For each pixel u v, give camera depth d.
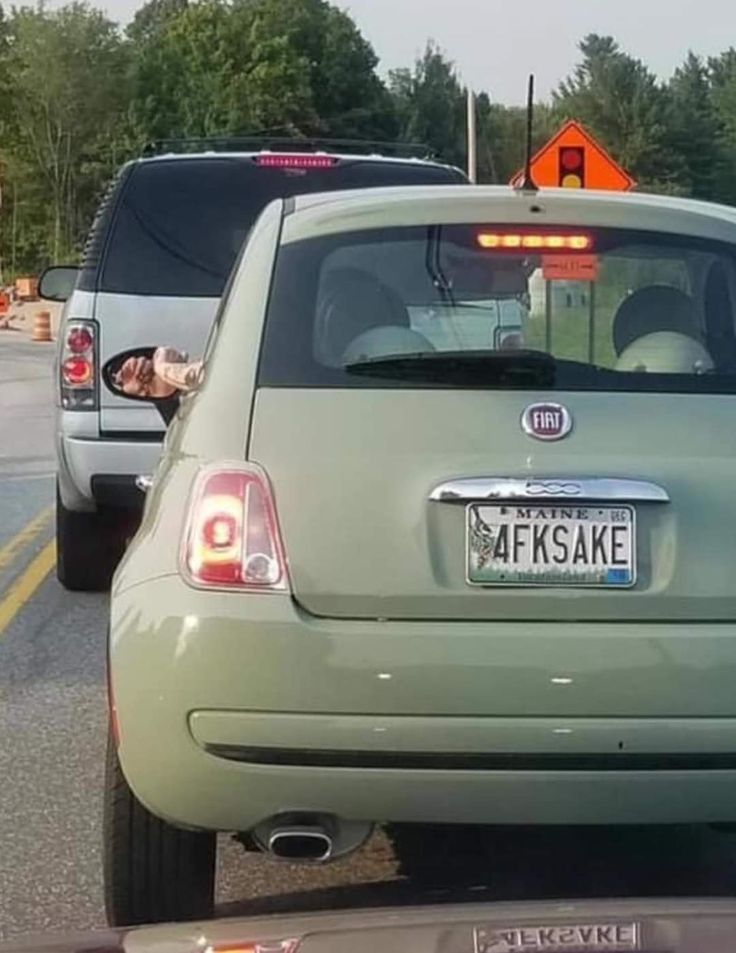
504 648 3.95
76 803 5.78
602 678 3.95
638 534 4.06
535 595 4.02
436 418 4.11
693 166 92.88
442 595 4.00
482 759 3.94
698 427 4.16
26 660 7.73
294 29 90.75
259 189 8.56
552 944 2.61
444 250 4.46
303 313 4.31
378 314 4.34
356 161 8.81
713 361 4.32
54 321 44.50
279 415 4.13
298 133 89.12
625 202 4.66
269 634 3.94
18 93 80.88
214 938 2.77
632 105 90.44
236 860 5.21
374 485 4.04
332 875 5.07
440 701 3.93
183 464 4.16
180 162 8.56
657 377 4.24
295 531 4.02
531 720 3.94
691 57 100.38
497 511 4.04
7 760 6.25
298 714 3.93
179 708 3.96
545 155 17.20
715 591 4.06
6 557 10.23
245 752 3.95
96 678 7.41
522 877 5.04
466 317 4.36
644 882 5.00
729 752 3.98
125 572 4.18
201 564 4.02
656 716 3.97
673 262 4.53
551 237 4.52
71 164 81.25
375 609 4.01
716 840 5.35
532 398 4.15
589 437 4.11
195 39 87.25
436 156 10.20
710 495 4.09
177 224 8.38
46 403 20.92
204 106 85.81
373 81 97.62
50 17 81.06
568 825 4.11
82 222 81.81
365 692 3.93
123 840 4.23
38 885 5.04
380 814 3.99
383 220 4.53
